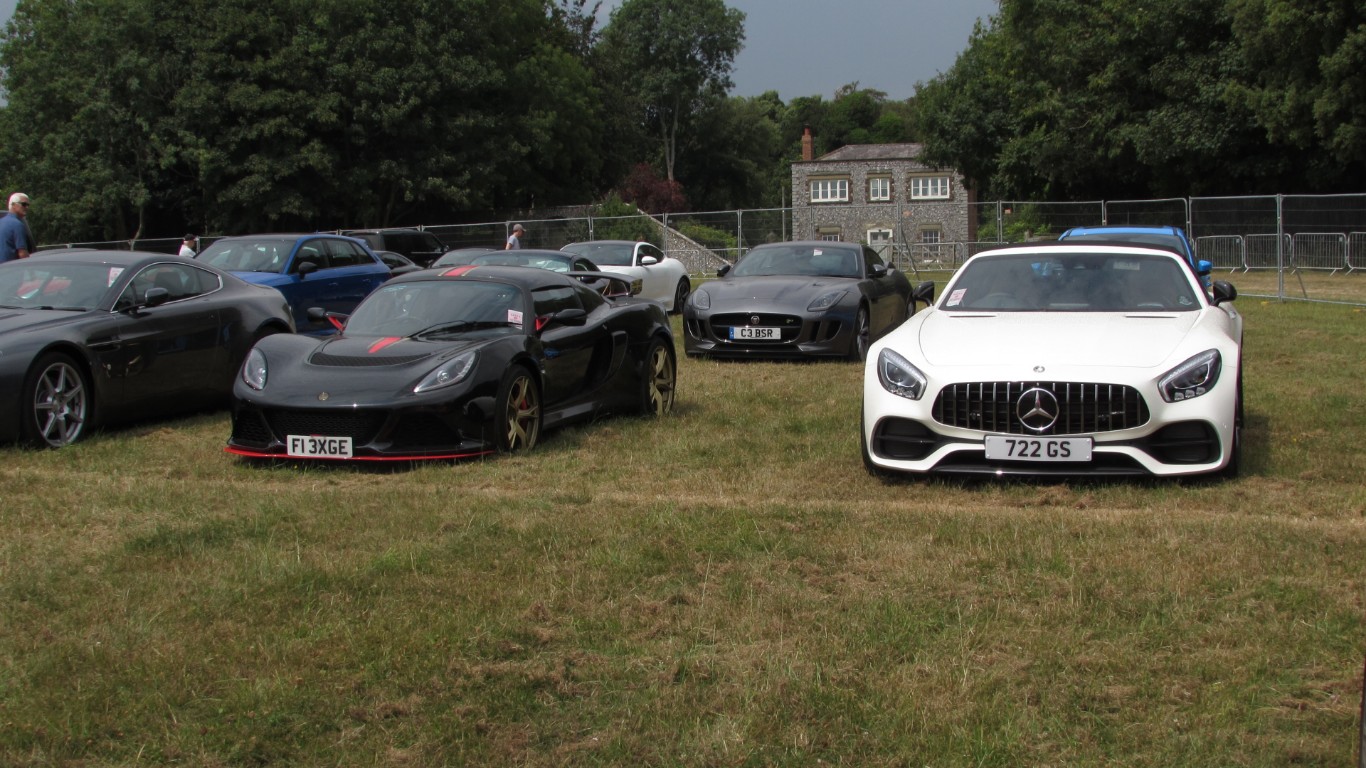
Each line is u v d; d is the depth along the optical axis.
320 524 4.99
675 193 63.72
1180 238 10.55
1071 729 2.97
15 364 6.87
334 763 2.82
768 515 5.14
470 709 3.09
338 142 42.75
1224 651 3.45
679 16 77.69
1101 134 35.31
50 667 3.32
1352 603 3.83
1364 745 2.30
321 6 41.03
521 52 51.94
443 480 6.04
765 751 2.86
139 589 4.06
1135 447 5.61
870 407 6.03
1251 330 13.95
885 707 3.10
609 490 5.82
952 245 30.47
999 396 5.69
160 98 41.28
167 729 2.96
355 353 6.71
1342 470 6.02
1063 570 4.24
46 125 43.16
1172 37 33.25
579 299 7.91
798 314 11.09
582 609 3.88
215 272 8.96
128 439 7.47
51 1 42.97
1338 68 27.61
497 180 44.84
